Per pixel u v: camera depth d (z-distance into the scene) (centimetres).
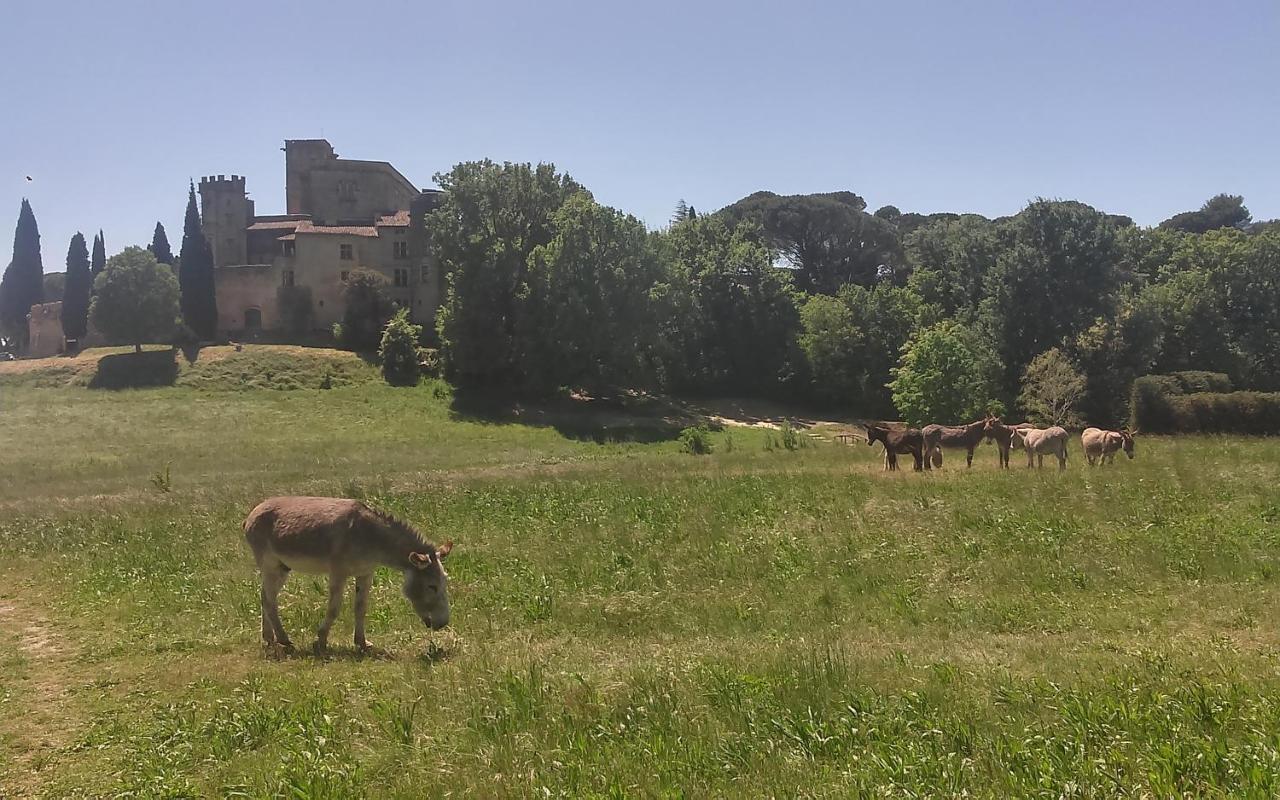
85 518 2208
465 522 1961
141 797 644
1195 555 1417
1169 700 716
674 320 8181
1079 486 2019
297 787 626
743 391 8444
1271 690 746
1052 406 5550
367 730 752
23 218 10188
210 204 10262
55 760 732
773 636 1132
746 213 10588
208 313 8612
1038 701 748
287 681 922
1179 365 6756
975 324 7006
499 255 7394
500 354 7369
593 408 7369
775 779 606
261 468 4206
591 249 7250
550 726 729
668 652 1001
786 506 1983
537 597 1323
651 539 1706
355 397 7044
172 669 995
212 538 1869
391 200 11569
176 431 5797
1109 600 1250
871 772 606
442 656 1048
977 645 1026
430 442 5744
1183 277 7081
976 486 2091
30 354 9750
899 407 5403
